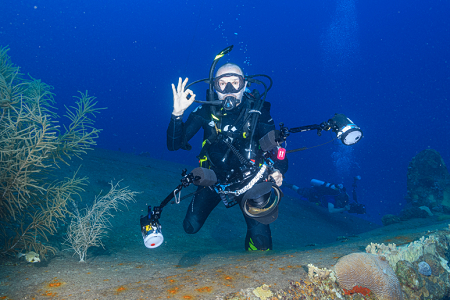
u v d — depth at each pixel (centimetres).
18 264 246
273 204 237
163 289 189
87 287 195
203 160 290
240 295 179
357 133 224
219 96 277
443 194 763
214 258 290
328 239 591
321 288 196
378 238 320
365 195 3309
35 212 275
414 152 6844
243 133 270
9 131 279
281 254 288
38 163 267
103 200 313
